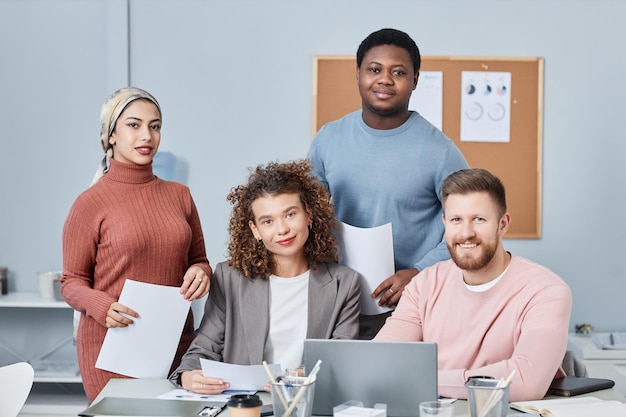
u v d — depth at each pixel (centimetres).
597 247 427
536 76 423
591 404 187
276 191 229
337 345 187
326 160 271
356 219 264
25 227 430
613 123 426
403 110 262
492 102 423
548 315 203
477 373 198
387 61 254
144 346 238
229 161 426
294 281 237
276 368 205
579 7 424
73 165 430
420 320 226
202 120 426
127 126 246
